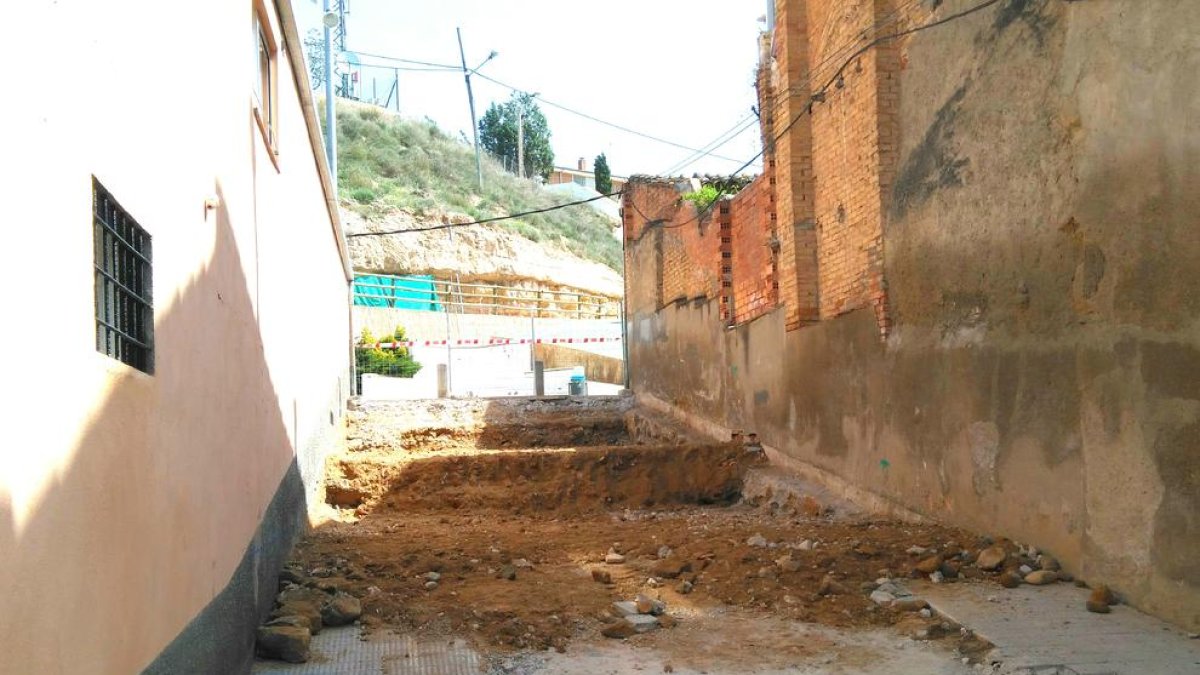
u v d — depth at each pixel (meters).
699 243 14.83
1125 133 5.42
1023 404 6.46
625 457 12.33
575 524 10.12
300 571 7.10
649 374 17.91
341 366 16.47
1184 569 5.02
